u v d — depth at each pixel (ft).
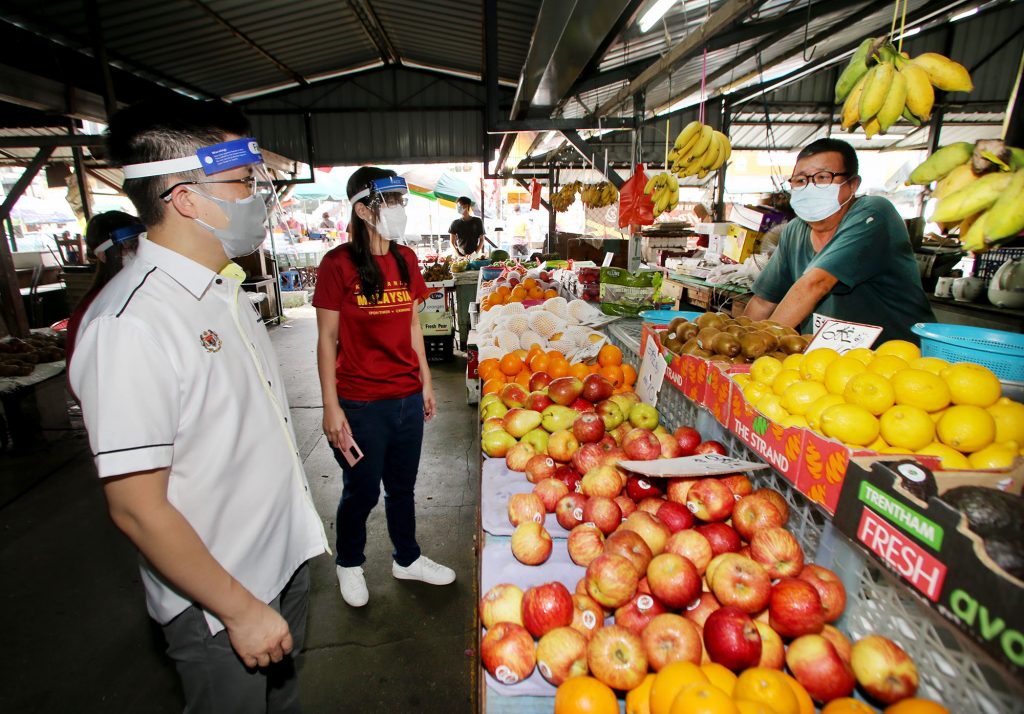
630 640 3.10
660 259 24.35
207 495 3.43
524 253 45.98
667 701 2.66
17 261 26.35
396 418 7.07
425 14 22.21
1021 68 4.75
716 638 2.99
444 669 7.00
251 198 3.51
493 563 4.28
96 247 5.62
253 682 3.90
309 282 42.73
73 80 17.33
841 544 3.37
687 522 4.12
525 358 8.27
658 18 9.68
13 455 13.35
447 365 21.34
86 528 10.26
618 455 5.06
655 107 19.02
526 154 31.50
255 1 19.19
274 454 3.95
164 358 3.04
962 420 3.01
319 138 32.45
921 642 2.75
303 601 4.66
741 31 12.17
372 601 8.17
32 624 7.82
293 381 19.70
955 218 3.22
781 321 6.46
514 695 3.28
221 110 3.34
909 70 4.21
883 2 12.11
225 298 3.67
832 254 6.41
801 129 33.99
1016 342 4.04
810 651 2.91
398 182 6.21
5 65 13.78
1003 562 2.06
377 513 10.53
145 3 17.25
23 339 15.83
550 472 5.34
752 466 3.99
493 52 13.42
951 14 12.71
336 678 6.88
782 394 3.97
